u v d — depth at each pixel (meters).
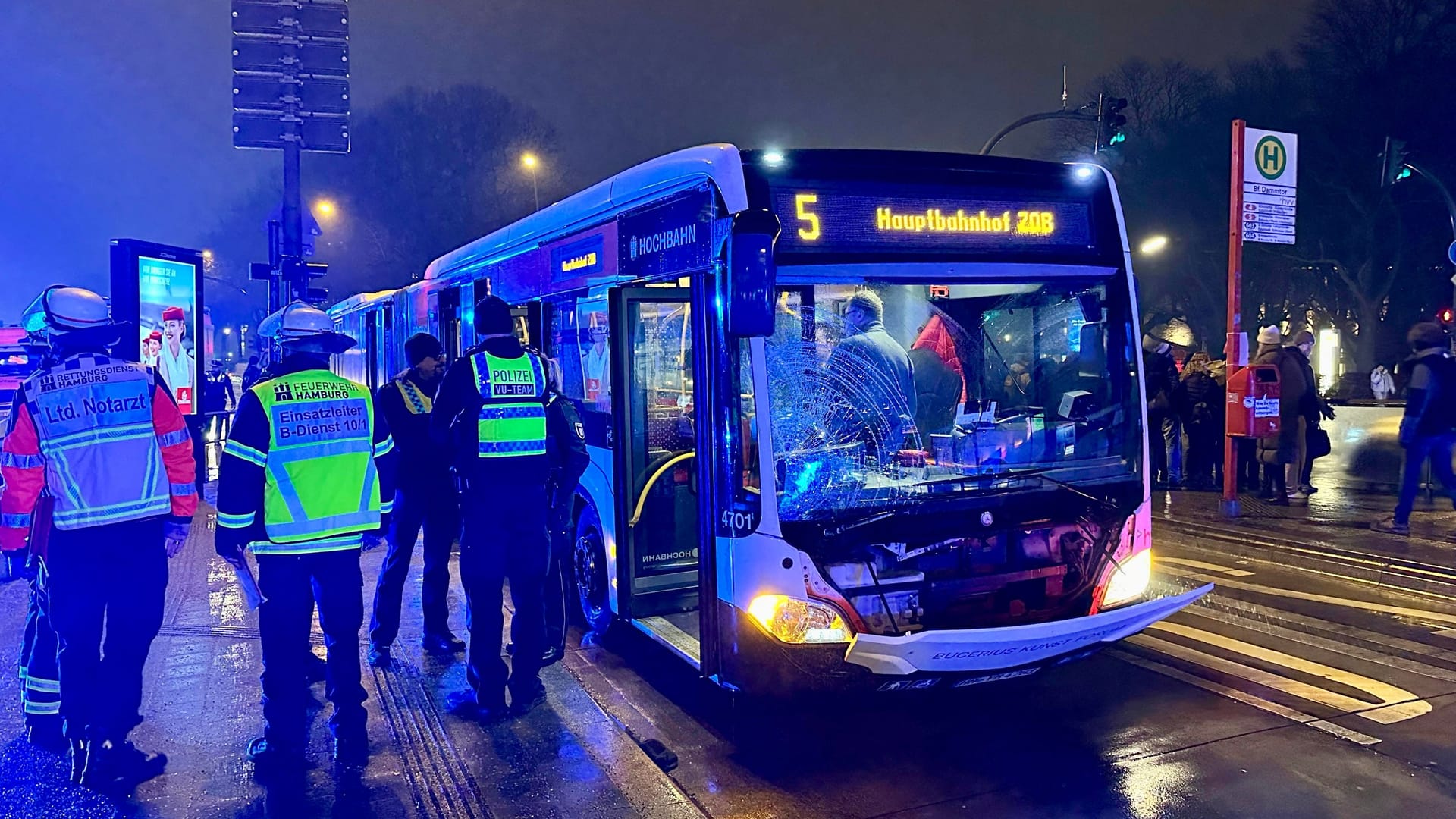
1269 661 6.22
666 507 6.04
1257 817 4.21
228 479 4.54
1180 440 13.14
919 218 4.88
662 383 6.03
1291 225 10.77
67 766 4.81
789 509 4.53
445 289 9.33
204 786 4.60
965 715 5.40
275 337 4.89
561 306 6.78
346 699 4.86
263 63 11.39
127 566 4.55
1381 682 5.84
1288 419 11.05
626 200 5.77
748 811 4.35
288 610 4.71
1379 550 8.63
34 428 4.41
